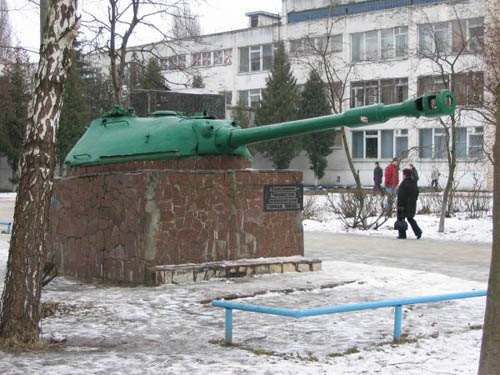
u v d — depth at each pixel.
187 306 9.07
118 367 6.10
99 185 11.48
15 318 6.88
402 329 7.83
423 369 6.10
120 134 12.36
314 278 11.24
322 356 6.57
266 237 12.03
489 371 4.59
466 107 22.78
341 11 46.69
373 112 9.46
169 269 10.62
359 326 8.01
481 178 39.53
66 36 6.99
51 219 12.57
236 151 11.98
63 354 6.60
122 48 18.72
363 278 11.28
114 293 10.05
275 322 8.19
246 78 51.38
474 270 12.98
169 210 10.98
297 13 48.94
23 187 6.93
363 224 21.14
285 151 46.50
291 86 46.19
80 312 8.72
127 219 10.99
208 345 7.05
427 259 14.62
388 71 44.34
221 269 11.08
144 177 10.80
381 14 44.25
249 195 11.84
